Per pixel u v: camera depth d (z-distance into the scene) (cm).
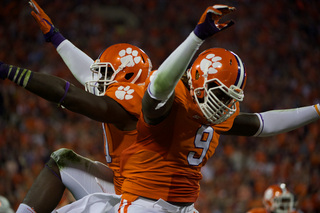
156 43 2411
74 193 415
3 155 1280
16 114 1573
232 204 1352
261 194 1436
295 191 1508
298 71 2333
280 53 2420
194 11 2594
